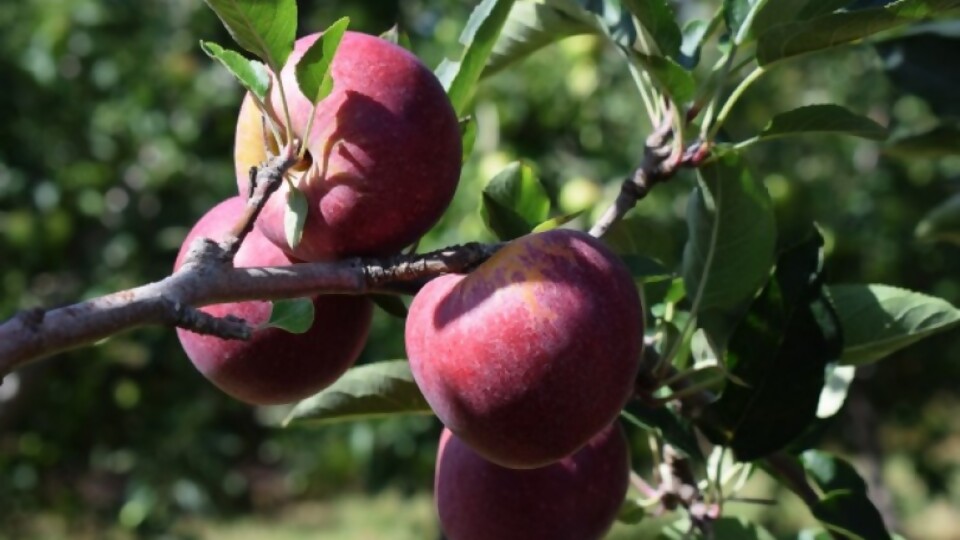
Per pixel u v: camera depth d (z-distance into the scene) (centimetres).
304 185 67
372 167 67
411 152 67
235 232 63
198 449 233
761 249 81
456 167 69
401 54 69
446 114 69
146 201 239
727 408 79
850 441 252
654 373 78
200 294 60
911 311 83
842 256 221
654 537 91
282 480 426
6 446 230
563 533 76
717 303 82
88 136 240
